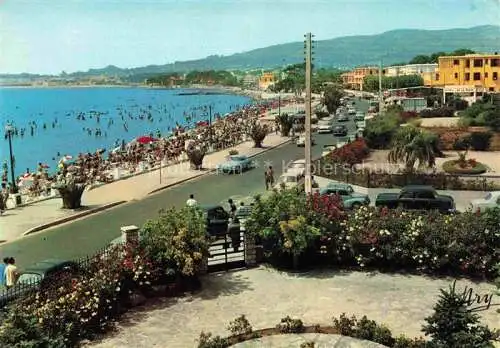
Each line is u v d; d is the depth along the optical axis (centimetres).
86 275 1611
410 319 1519
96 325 1505
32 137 10844
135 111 18112
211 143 6244
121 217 3111
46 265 1689
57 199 3656
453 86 9694
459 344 1101
